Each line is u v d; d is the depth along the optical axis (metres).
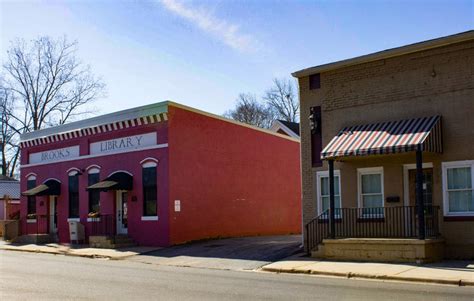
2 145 52.31
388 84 19.94
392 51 19.59
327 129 21.34
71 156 30.66
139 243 26.34
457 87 18.39
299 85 22.36
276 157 32.56
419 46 19.02
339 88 21.19
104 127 28.61
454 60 18.53
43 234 30.64
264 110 65.75
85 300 11.47
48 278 15.38
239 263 19.42
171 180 25.62
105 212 28.12
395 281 14.56
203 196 27.30
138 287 13.43
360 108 20.53
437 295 11.79
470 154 17.95
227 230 28.56
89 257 23.28
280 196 32.53
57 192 30.94
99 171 28.86
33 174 33.09
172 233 25.38
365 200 20.36
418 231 18.20
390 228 19.42
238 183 29.62
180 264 19.84
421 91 19.14
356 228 20.14
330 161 19.73
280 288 13.10
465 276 14.39
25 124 51.50
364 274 15.40
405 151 17.48
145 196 26.52
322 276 15.98
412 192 19.33
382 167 19.83
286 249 22.06
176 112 26.27
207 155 27.81
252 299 11.37
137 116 26.83
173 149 25.92
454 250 18.08
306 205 21.80
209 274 16.55
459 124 18.27
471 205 17.94
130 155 27.28
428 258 17.14
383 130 19.12
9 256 23.48
